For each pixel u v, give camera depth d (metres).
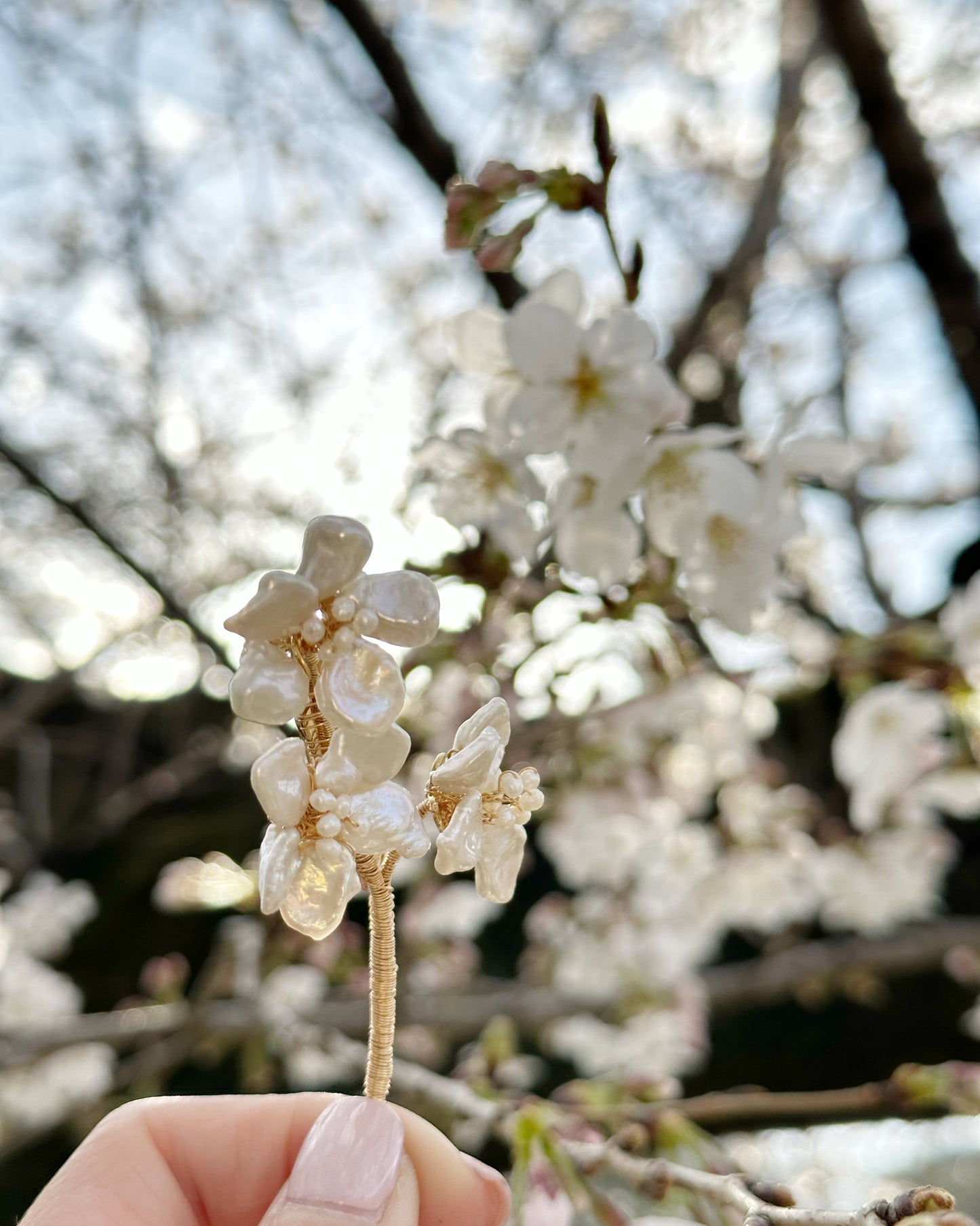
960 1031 0.61
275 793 0.11
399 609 0.11
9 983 0.43
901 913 0.38
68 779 0.73
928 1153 0.48
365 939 0.41
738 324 0.50
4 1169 0.54
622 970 0.40
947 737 0.30
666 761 0.33
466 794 0.12
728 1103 0.20
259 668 0.11
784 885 0.37
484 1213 0.15
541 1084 0.56
